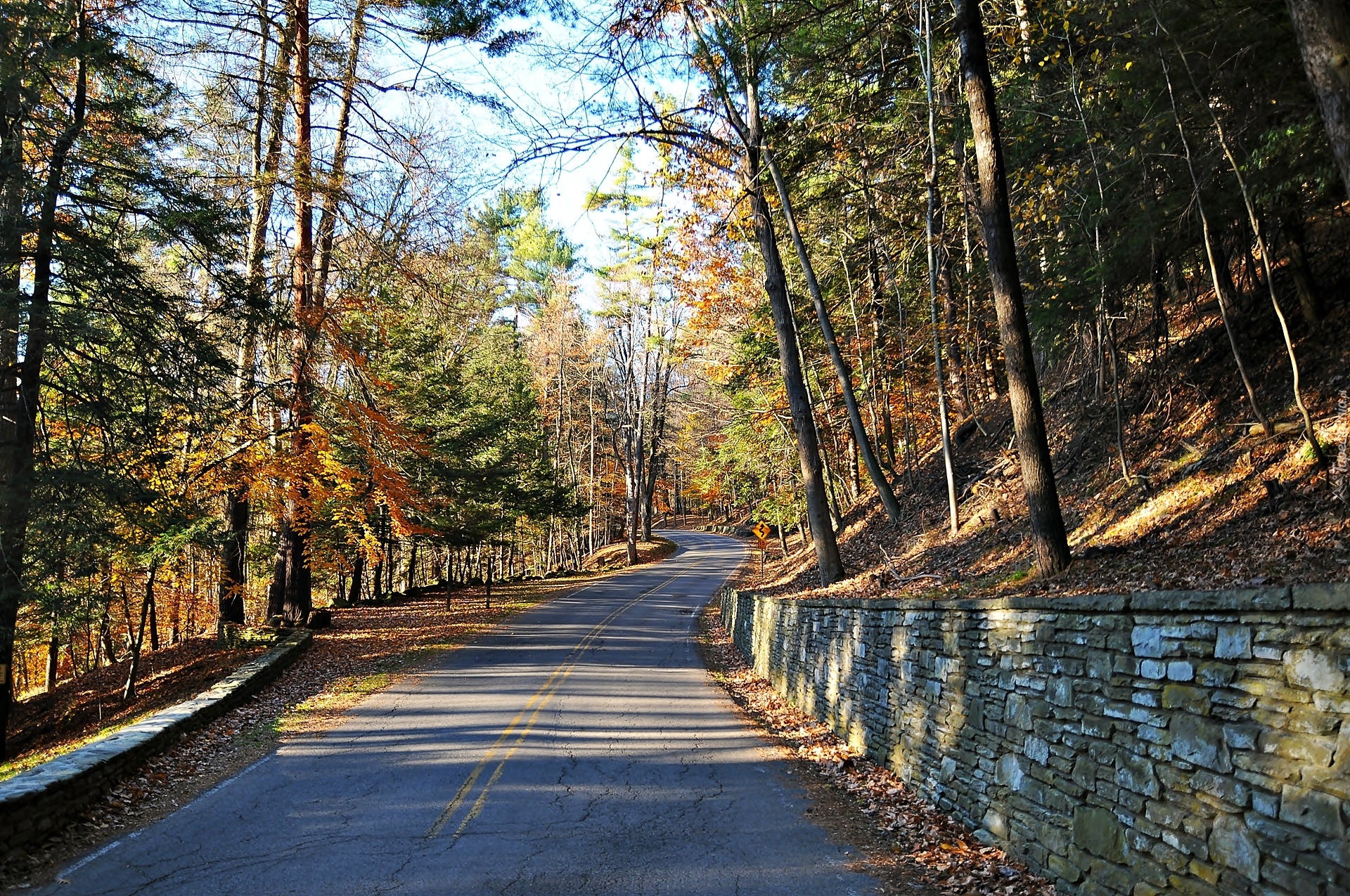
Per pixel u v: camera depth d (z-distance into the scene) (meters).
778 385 31.66
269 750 9.91
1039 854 5.69
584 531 71.44
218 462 17.42
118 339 12.83
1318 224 10.59
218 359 13.48
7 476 12.16
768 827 7.01
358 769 8.97
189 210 13.31
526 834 6.78
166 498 14.91
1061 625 5.67
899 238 23.64
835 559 18.31
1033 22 13.05
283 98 17.56
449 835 6.75
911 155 20.17
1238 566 7.32
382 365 23.84
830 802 7.82
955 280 22.64
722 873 5.92
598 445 70.06
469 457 28.48
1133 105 9.40
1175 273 12.73
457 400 28.66
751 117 17.92
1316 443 7.92
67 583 14.91
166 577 19.45
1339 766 3.39
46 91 12.70
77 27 12.71
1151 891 4.49
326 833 6.80
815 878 5.81
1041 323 12.72
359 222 18.17
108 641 26.75
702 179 19.08
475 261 22.25
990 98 9.31
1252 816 3.84
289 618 22.14
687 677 16.34
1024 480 9.77
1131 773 4.78
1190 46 8.20
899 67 16.23
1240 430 10.16
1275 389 10.13
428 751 9.78
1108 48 10.71
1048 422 17.31
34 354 12.50
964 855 6.20
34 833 6.42
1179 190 9.33
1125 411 13.78
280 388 18.61
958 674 7.31
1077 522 12.25
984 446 20.98
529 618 27.53
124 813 7.40
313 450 18.50
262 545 25.27
